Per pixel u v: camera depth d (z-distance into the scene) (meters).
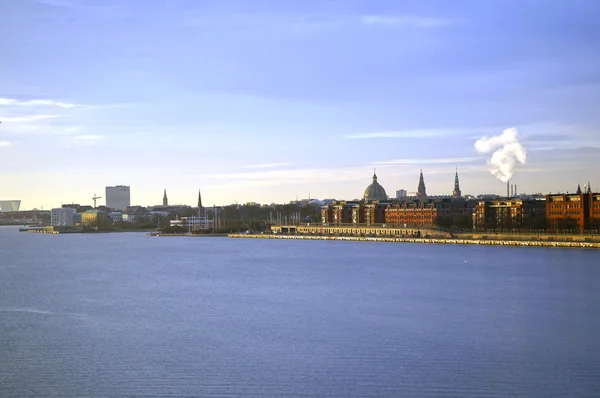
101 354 119.62
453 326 137.12
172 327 140.12
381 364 111.38
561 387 100.19
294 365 111.50
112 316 153.25
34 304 170.75
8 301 176.00
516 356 115.00
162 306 166.00
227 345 124.56
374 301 168.38
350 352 118.56
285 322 143.38
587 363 111.00
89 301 175.25
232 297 179.25
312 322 142.88
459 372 106.94
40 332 136.88
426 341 125.06
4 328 140.75
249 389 100.88
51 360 116.12
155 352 120.44
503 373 106.38
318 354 117.62
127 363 114.00
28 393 100.38
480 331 132.62
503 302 164.25
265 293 185.88
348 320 144.25
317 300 171.62
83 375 108.00
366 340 126.25
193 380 105.06
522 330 133.25
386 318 145.75
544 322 140.38
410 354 116.81
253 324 141.88
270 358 115.62
